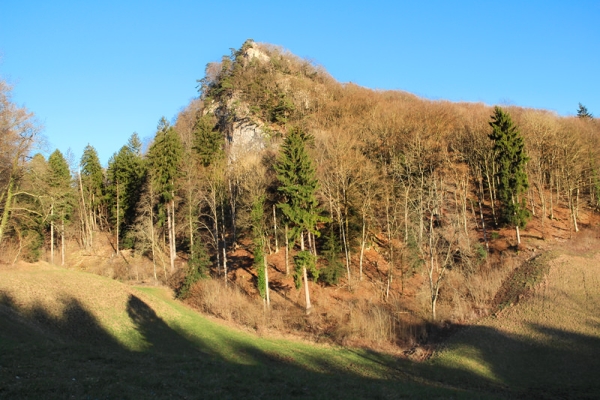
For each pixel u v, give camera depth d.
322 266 47.16
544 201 53.69
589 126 72.06
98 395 14.30
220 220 59.31
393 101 88.00
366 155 60.78
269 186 53.28
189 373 19.25
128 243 61.09
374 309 39.12
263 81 86.88
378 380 25.69
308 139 57.94
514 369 28.14
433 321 37.84
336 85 97.19
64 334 26.53
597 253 41.56
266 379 20.38
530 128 63.19
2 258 44.59
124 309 33.94
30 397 13.32
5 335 21.38
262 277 41.22
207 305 41.44
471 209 57.88
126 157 67.62
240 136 77.94
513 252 46.47
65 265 57.16
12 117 34.44
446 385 26.58
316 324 38.75
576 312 32.69
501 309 36.59
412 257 45.44
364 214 47.44
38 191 42.66
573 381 25.59
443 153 60.91
